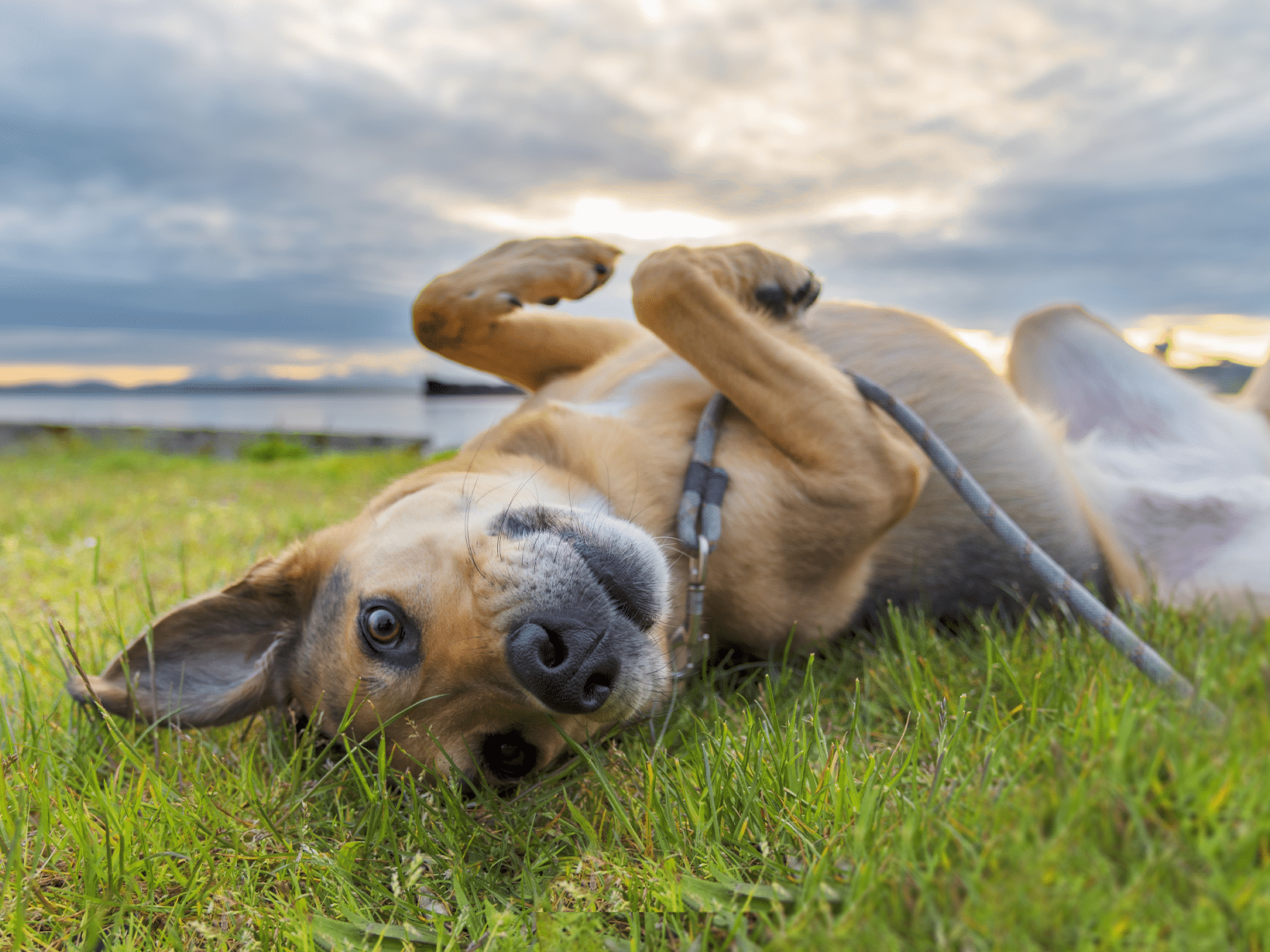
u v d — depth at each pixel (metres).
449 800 0.33
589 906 0.27
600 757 0.36
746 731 0.35
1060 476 0.53
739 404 0.43
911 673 0.39
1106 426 0.65
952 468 0.41
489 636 0.34
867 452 0.42
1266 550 0.53
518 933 0.26
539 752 0.37
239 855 0.32
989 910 0.22
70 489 1.35
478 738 0.36
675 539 0.41
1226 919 0.20
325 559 0.43
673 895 0.26
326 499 1.13
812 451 0.42
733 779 0.32
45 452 2.31
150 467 1.83
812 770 0.32
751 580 0.43
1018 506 0.51
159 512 1.03
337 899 0.29
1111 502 0.58
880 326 0.52
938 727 0.35
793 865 0.28
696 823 0.29
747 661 0.46
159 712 0.39
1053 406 0.67
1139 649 0.34
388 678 0.36
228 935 0.28
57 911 0.30
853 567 0.45
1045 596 0.52
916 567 0.50
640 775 0.35
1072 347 0.67
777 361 0.42
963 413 0.51
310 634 0.41
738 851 0.29
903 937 0.22
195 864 0.31
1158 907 0.21
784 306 0.48
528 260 0.53
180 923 0.29
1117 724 0.28
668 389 0.47
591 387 0.51
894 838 0.26
